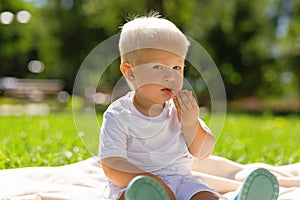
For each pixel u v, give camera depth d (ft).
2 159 15.23
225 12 68.23
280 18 82.99
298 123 37.73
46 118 35.94
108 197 9.57
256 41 82.58
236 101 84.79
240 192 8.57
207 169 12.77
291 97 89.56
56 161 15.28
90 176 11.69
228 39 81.00
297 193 10.66
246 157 17.80
